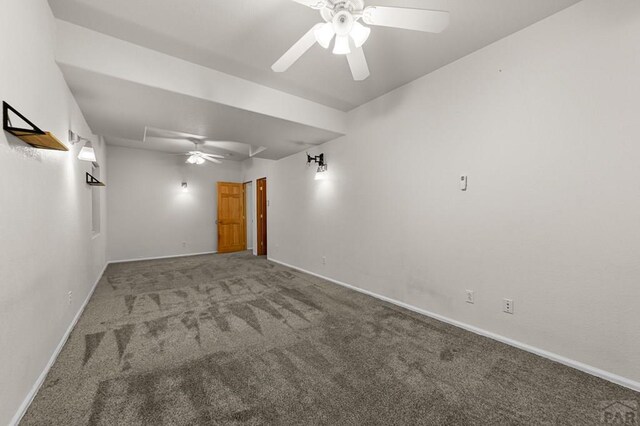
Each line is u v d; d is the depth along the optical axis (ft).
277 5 6.23
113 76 7.42
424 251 9.61
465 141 8.34
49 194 6.37
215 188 24.21
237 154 22.27
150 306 10.48
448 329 8.45
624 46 5.66
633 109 5.58
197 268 17.37
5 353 4.32
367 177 11.88
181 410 5.04
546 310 6.79
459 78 8.47
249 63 8.70
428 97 9.37
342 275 13.47
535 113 6.89
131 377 6.03
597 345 6.06
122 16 6.63
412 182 9.97
